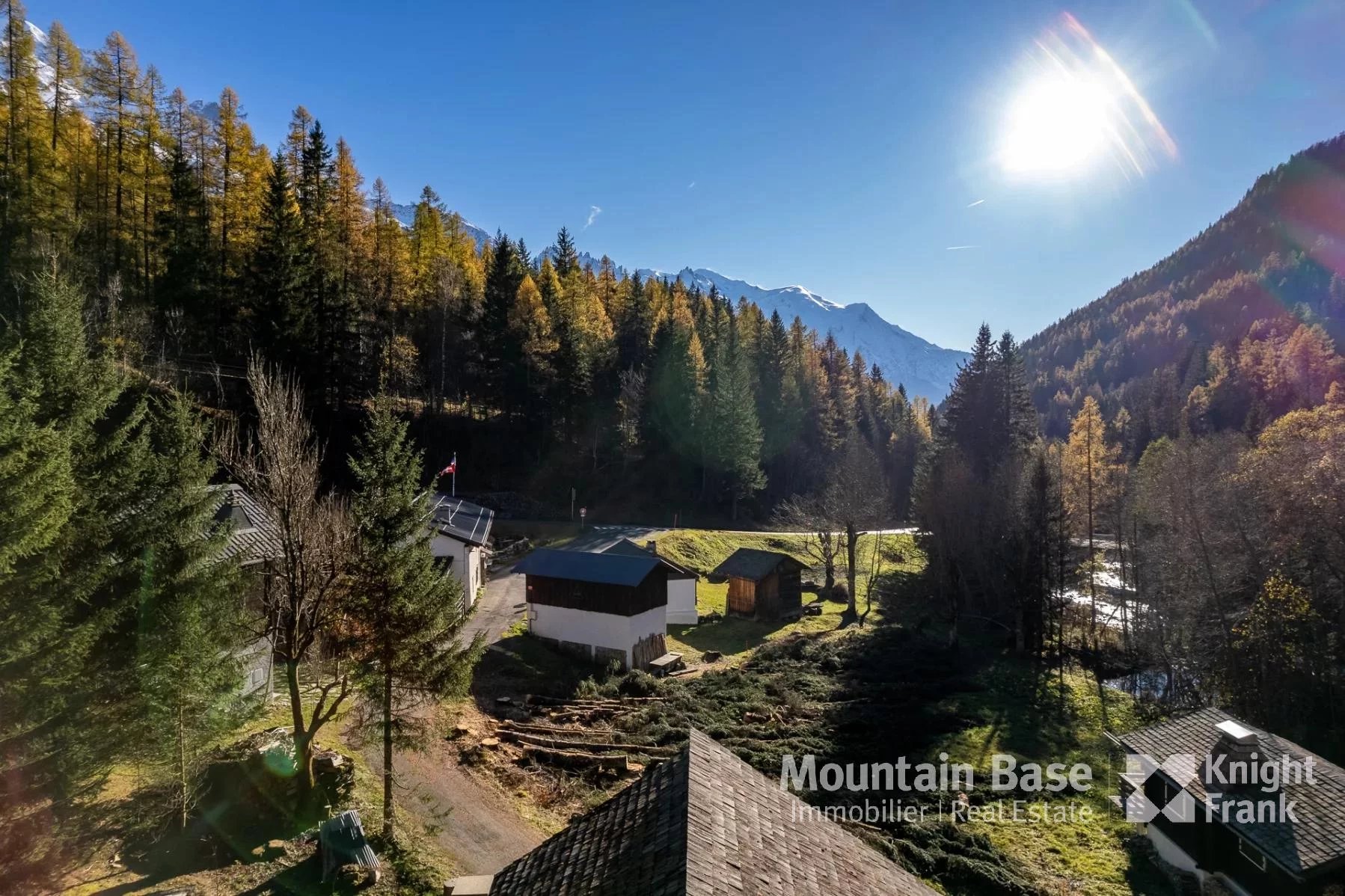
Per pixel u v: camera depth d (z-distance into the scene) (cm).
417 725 1841
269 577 2123
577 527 6606
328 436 5275
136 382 3700
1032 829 2447
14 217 4391
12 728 1210
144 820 1611
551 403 7438
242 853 1577
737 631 4903
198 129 5891
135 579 1570
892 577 6738
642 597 3831
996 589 5428
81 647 1341
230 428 2141
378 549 1717
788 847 1009
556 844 1144
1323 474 3703
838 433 9881
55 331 1644
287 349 5066
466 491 6856
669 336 8619
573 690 3350
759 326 10800
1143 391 13050
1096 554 6875
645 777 1170
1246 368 10100
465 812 2070
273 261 5122
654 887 835
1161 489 4616
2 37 4834
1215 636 3778
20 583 1252
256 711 1744
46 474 1285
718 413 7950
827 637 4800
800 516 6556
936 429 8631
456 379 7444
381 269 6788
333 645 2139
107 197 5462
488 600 4497
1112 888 2108
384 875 1591
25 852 1377
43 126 5034
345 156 6506
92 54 5388
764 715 3194
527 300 7406
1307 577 3666
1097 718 3638
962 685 3950
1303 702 3375
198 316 5031
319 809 1802
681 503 7862
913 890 1104
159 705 1460
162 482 1667
